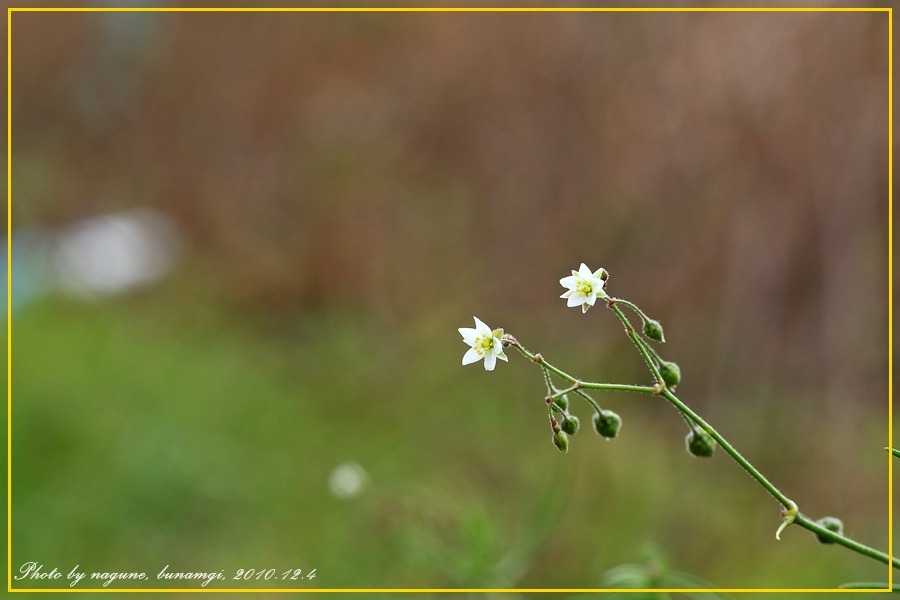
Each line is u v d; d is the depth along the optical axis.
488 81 13.18
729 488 9.37
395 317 12.87
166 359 11.30
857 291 10.44
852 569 7.97
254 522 8.80
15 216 17.02
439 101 13.80
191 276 14.82
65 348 11.06
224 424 10.14
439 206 13.59
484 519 6.16
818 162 10.57
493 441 9.88
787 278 10.72
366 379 11.50
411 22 14.67
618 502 8.76
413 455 9.81
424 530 6.64
